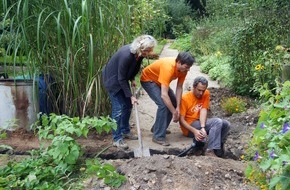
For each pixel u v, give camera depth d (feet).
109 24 16.34
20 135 16.11
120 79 14.75
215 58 36.81
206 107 15.72
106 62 16.39
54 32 15.97
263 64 23.08
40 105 16.78
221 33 41.68
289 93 10.78
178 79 16.06
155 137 16.08
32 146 15.07
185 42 57.93
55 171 12.23
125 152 14.85
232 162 13.15
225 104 21.11
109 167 11.90
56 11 15.46
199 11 74.49
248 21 25.02
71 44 15.66
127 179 11.93
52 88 16.75
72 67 15.51
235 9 31.58
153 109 22.15
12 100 16.24
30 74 16.19
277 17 23.89
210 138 14.65
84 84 16.49
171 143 16.25
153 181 11.65
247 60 24.38
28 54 15.35
